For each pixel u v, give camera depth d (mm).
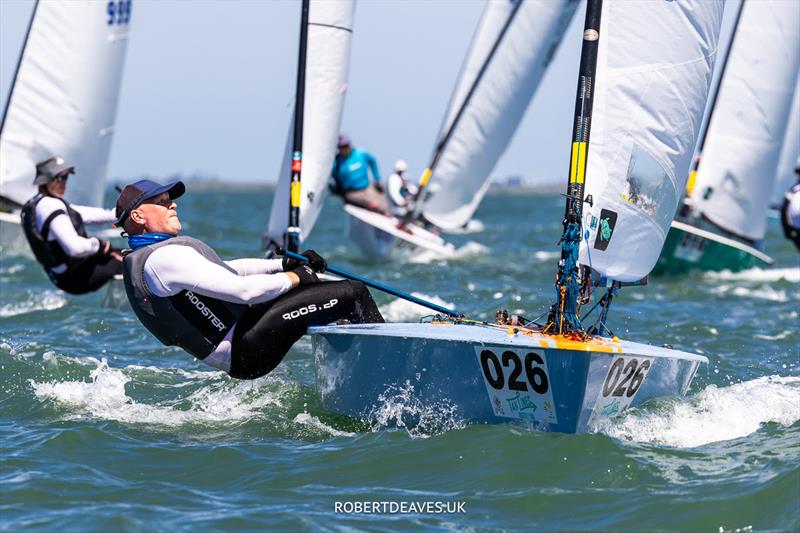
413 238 61625
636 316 40969
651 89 23328
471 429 21469
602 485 18844
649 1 23062
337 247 75750
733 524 17031
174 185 22609
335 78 42125
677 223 55438
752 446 21000
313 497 18672
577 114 22469
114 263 37438
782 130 58750
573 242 21984
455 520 17484
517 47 65938
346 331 22391
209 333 22438
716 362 31172
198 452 21250
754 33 58031
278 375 27328
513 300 43188
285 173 41625
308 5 40750
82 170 51062
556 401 20594
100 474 19781
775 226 113125
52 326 36656
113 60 51094
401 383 22094
